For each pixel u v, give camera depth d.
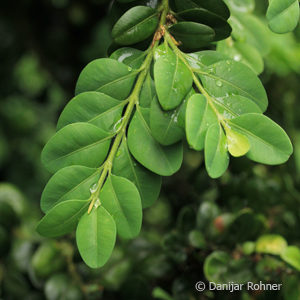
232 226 0.46
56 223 0.35
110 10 0.38
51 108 1.08
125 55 0.37
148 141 0.36
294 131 0.62
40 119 1.06
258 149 0.35
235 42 0.40
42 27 0.91
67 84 0.94
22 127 1.00
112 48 0.38
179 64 0.36
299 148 0.60
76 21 0.91
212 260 0.44
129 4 0.38
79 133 0.36
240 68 0.36
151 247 0.49
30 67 1.02
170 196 0.62
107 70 0.37
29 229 0.50
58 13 0.90
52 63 0.93
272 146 0.35
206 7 0.37
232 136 0.35
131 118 0.37
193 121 0.35
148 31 0.37
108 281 0.47
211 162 0.35
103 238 0.35
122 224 0.36
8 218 0.50
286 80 0.63
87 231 0.35
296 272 0.44
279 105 0.63
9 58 0.90
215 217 0.47
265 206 0.49
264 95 0.36
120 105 0.37
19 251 0.49
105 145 0.36
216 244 0.46
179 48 0.38
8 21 0.87
